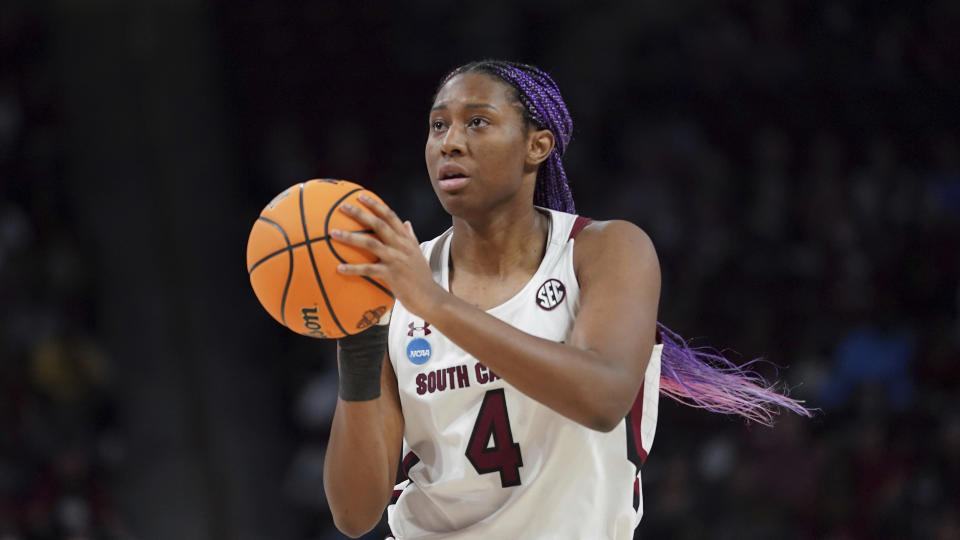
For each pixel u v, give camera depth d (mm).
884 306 16562
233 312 18781
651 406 4902
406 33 21078
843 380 15609
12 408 16422
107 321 18234
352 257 4133
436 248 5102
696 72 20156
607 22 21047
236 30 20625
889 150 19562
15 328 17422
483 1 21328
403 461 5078
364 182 19672
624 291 4480
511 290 4828
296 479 16891
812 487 13898
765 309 16438
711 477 14164
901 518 13625
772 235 18047
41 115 19938
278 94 20531
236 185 20000
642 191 18750
